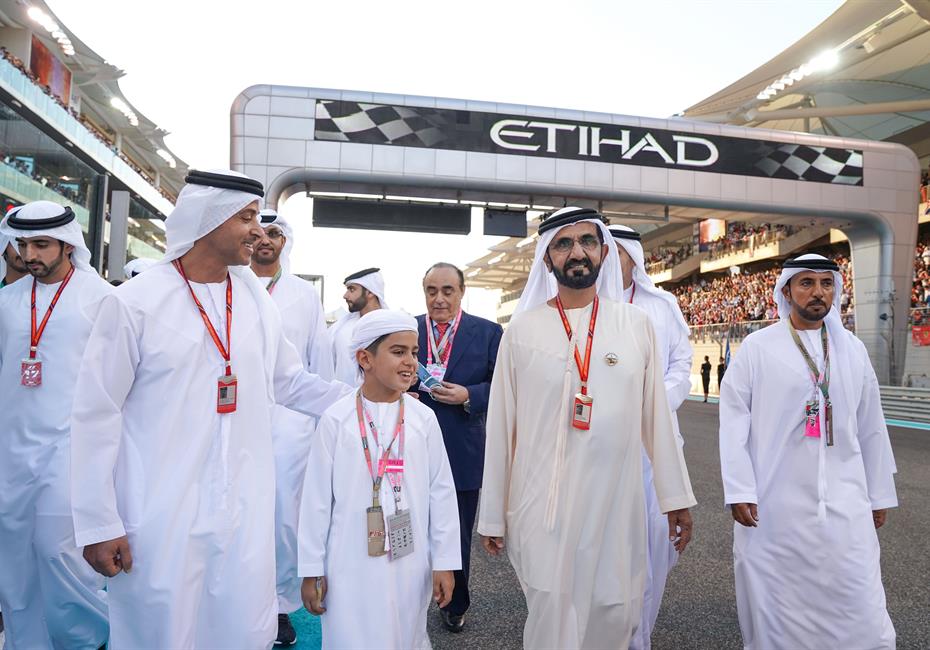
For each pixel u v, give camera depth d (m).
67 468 3.05
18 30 27.53
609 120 14.94
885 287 17.52
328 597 2.22
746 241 32.75
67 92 31.64
